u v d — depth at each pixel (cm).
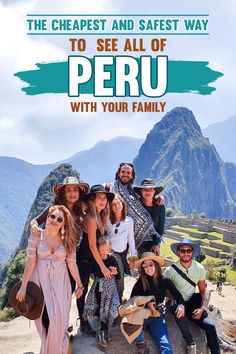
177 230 8419
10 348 679
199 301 691
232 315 1598
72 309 820
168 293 693
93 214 616
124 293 879
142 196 717
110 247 620
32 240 577
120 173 711
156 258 643
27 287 573
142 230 695
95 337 653
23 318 818
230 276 4450
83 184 615
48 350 567
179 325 652
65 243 574
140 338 618
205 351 674
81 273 638
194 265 686
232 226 7594
